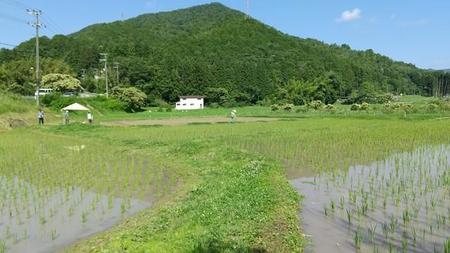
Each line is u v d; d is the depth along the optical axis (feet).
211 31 537.65
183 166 64.95
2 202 43.73
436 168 61.11
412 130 113.91
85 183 52.75
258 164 60.85
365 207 41.11
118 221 37.60
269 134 108.27
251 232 31.50
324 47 593.83
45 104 220.64
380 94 392.06
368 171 60.13
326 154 75.72
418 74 589.32
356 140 93.66
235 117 193.98
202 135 108.58
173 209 37.60
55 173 59.00
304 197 46.26
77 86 310.45
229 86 372.58
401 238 32.86
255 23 545.44
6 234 34.42
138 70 354.74
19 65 331.98
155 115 224.12
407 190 47.85
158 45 479.82
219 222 33.30
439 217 37.60
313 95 377.30
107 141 98.37
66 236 33.94
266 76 395.75
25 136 111.45
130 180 54.85
